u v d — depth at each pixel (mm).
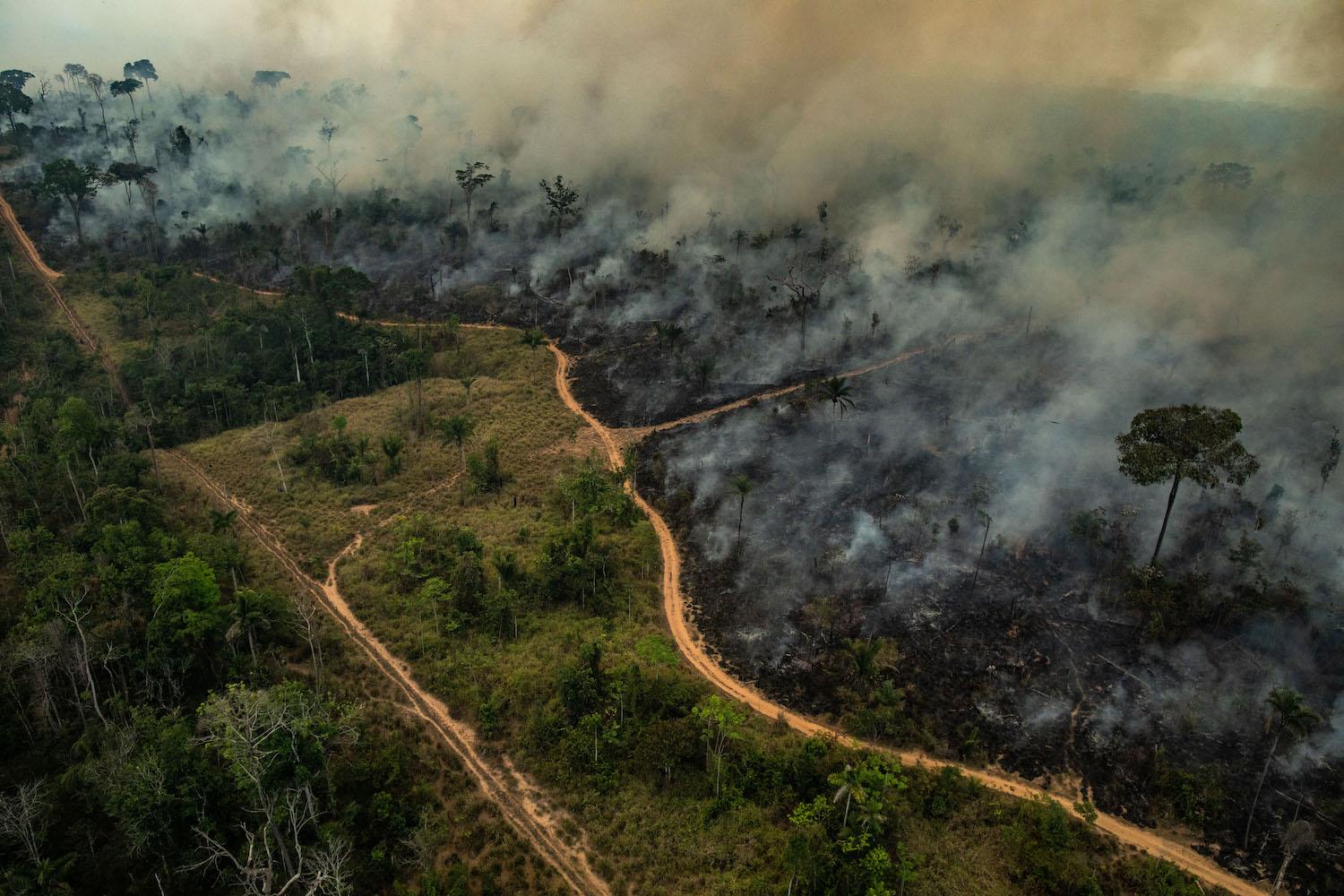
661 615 86250
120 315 154500
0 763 59719
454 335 160375
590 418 131875
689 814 61031
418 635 79625
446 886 54219
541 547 91312
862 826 56938
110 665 67000
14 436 104812
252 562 90688
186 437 123375
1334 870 57844
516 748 67000
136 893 51188
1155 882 55688
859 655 71312
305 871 52812
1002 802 62750
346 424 118812
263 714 52719
